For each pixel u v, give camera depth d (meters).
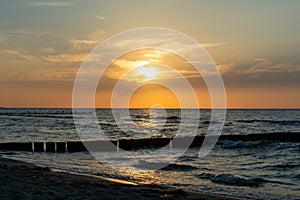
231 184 18.12
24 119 109.00
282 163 26.36
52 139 47.00
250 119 108.94
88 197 12.44
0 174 16.09
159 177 19.92
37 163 25.20
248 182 18.36
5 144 36.53
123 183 16.50
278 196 15.50
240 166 25.42
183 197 13.61
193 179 19.45
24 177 15.71
